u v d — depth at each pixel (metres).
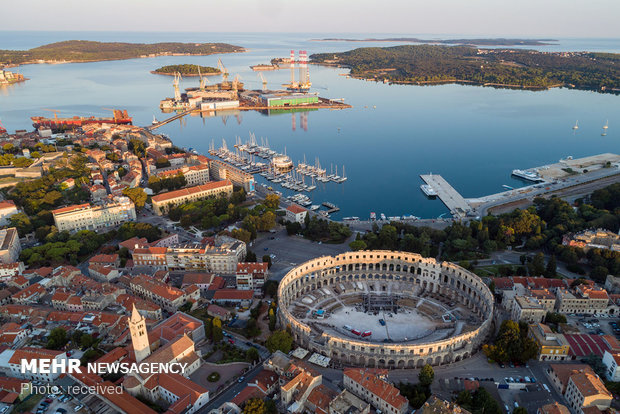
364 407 192.75
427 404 189.00
